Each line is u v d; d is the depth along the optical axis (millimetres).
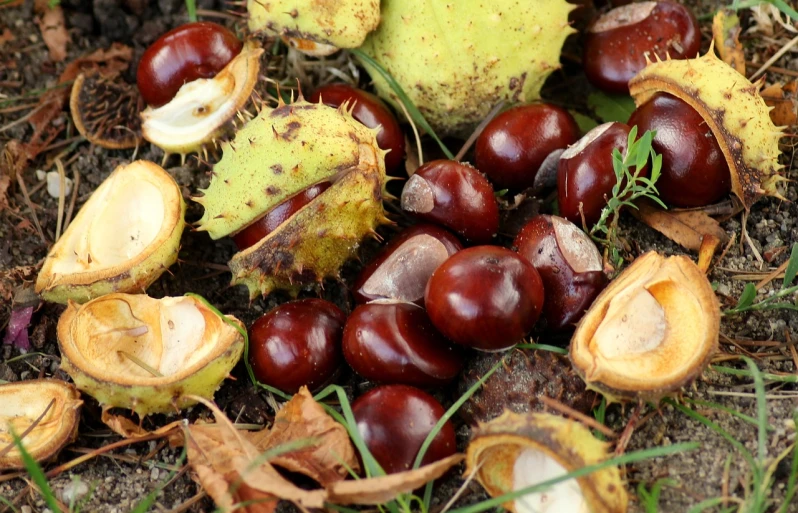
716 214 491
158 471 465
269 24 494
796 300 476
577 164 479
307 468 443
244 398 476
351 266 504
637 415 445
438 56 496
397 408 447
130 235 495
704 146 474
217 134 502
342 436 448
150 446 469
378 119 501
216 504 448
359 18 492
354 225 472
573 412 432
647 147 460
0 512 456
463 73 498
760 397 432
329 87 507
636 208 487
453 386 475
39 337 489
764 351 472
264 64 506
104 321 473
